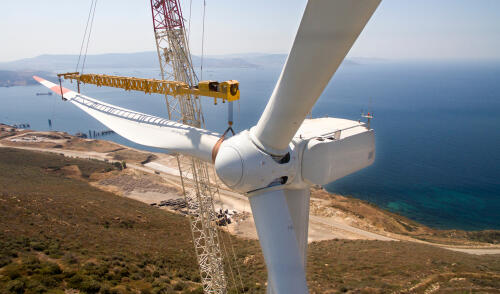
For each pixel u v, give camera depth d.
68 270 27.41
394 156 164.50
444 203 108.44
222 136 12.08
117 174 101.06
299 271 9.30
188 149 13.19
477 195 114.94
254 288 35.72
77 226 43.25
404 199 111.69
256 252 48.25
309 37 6.00
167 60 31.00
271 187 9.62
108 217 53.06
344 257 45.69
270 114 8.13
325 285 35.03
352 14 5.50
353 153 10.33
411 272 37.81
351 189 120.88
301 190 10.98
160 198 85.56
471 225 93.31
